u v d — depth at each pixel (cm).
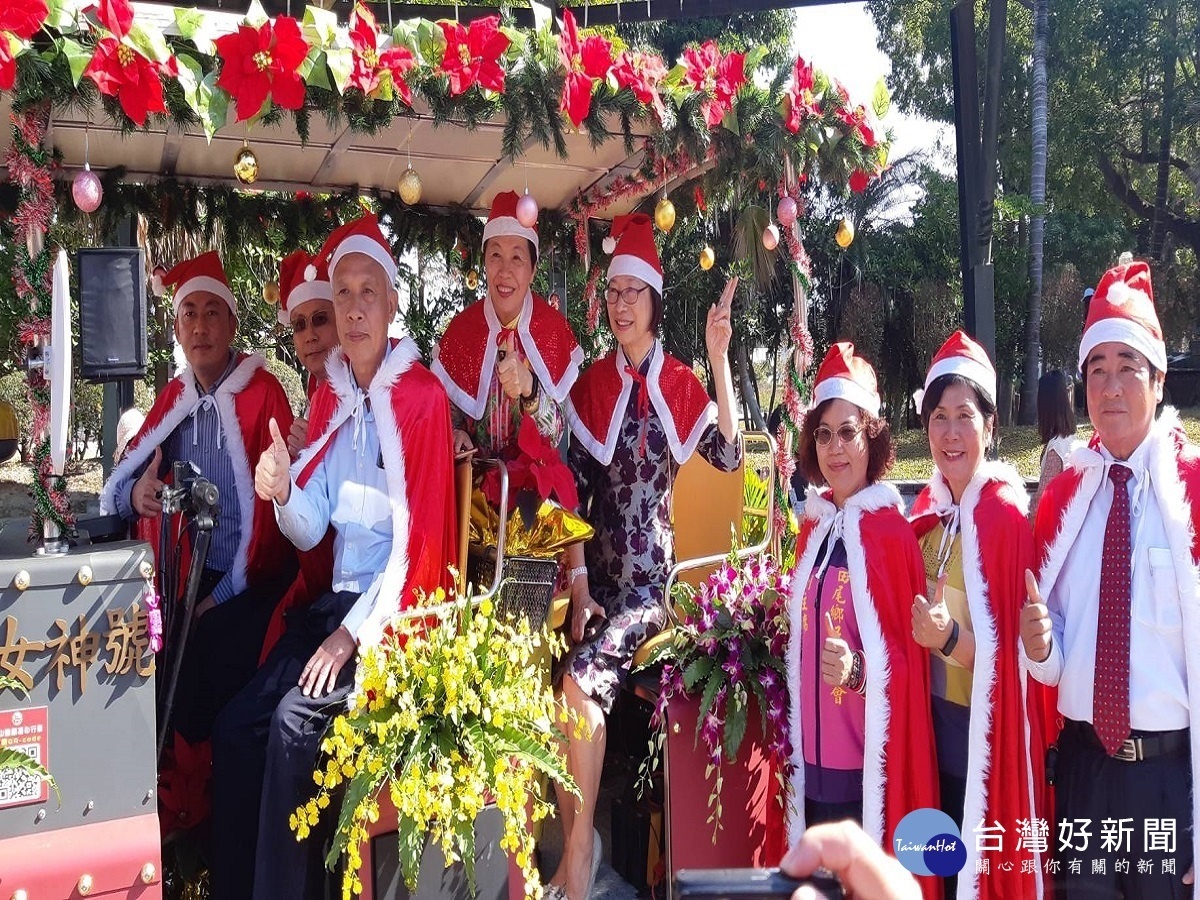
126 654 234
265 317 742
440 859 270
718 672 302
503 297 377
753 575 325
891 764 259
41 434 254
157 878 233
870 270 1488
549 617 323
